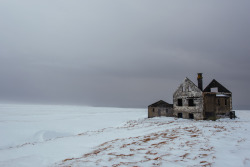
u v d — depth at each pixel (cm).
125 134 2303
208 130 1962
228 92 4022
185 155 1103
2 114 7056
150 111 5250
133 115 6962
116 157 1152
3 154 1625
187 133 1864
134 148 1371
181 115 4416
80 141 2036
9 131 3159
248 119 3859
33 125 3994
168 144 1423
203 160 993
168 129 2305
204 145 1309
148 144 1486
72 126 3912
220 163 932
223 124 2556
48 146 1855
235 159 980
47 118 5781
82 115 7175
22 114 7350
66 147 1748
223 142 1365
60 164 1108
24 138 2789
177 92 4488
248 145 1246
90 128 3656
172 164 956
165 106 4891
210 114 3791
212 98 3866
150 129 2538
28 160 1302
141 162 1020
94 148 1591
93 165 1010
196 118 3912
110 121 4806
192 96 4038
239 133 1702
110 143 1692
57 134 3167
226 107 3953
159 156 1118
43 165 1188
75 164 1047
